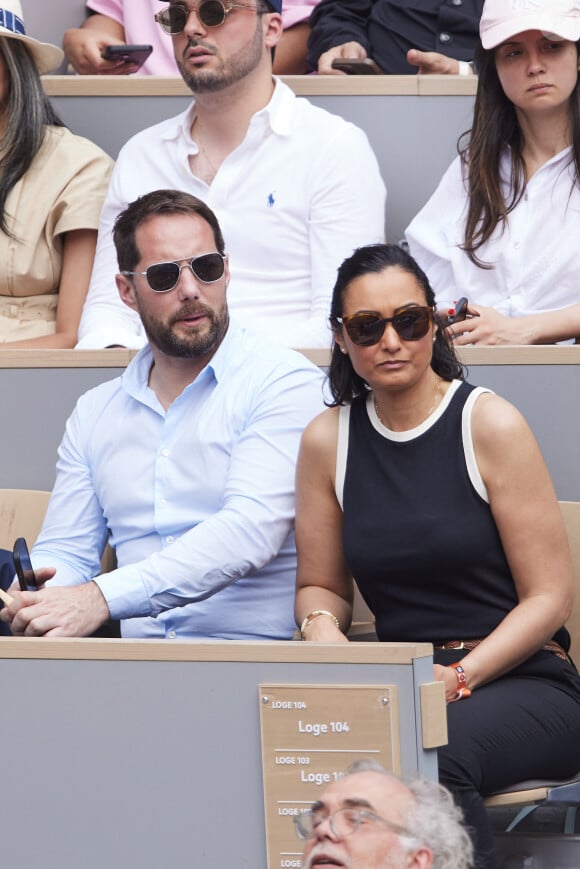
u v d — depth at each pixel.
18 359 12.01
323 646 7.21
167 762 7.35
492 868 8.05
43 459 12.00
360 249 9.23
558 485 11.30
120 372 11.94
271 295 13.27
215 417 10.18
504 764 8.38
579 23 12.79
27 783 7.47
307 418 10.15
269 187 13.31
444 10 16.53
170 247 10.12
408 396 9.02
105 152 15.30
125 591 9.36
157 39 17.23
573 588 9.76
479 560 8.88
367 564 9.05
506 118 13.30
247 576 10.05
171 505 10.23
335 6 16.97
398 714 7.13
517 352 11.33
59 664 7.45
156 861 7.35
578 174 13.01
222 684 7.31
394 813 5.19
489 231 13.23
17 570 9.44
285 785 7.22
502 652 8.59
